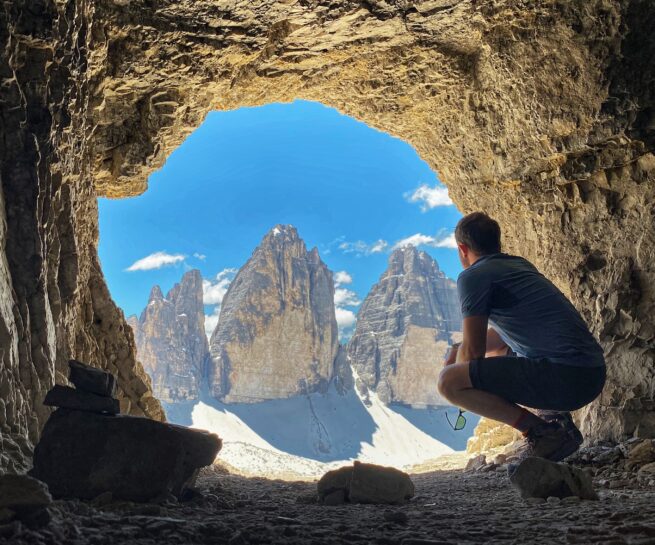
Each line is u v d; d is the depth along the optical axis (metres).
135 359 13.98
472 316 5.11
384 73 14.10
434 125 15.22
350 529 3.91
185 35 12.06
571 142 11.85
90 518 3.58
